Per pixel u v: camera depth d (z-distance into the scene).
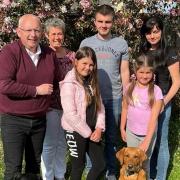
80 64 4.66
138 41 6.80
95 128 4.78
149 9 7.07
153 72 5.03
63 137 5.32
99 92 4.81
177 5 7.25
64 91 4.66
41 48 4.53
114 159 5.61
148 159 5.16
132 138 5.13
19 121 4.39
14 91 4.20
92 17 6.88
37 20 4.27
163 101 5.08
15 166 4.43
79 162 4.77
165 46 5.25
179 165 6.20
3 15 6.54
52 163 5.33
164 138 5.43
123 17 6.73
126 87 5.21
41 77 4.40
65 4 6.79
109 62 5.24
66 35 7.09
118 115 5.44
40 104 4.41
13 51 4.25
